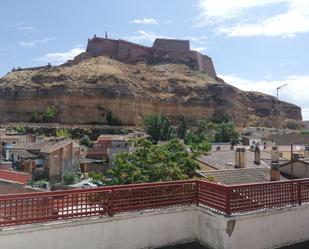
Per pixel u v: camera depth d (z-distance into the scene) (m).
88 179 57.38
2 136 74.69
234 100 148.75
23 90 124.19
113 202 10.38
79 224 9.73
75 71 133.75
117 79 131.62
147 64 164.00
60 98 122.44
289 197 11.73
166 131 100.25
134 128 119.75
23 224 9.26
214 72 191.38
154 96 139.62
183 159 27.75
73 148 68.56
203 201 11.48
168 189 11.25
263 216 10.95
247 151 43.34
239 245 10.48
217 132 99.44
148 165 26.95
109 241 10.12
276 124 163.75
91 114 123.31
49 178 61.03
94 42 165.12
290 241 11.45
